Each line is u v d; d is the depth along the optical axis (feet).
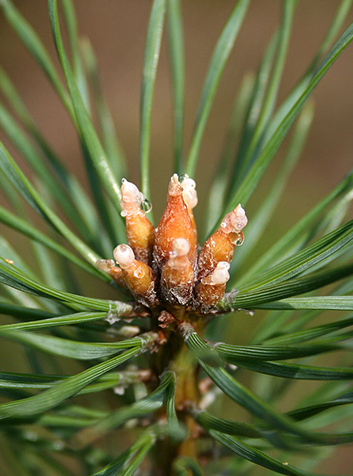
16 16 0.58
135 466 0.49
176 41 0.61
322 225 0.55
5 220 0.53
